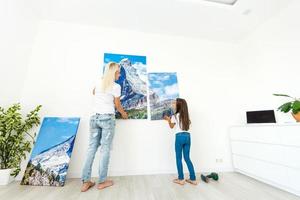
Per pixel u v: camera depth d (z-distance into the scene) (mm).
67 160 2102
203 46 3158
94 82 2602
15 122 1954
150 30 2936
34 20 2529
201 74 3020
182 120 2176
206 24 2809
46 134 2246
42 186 1925
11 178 2062
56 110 2436
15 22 2152
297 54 2297
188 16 2623
